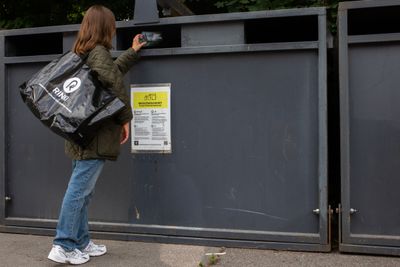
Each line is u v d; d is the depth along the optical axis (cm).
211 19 352
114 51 374
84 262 329
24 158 406
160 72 368
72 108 299
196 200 364
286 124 346
